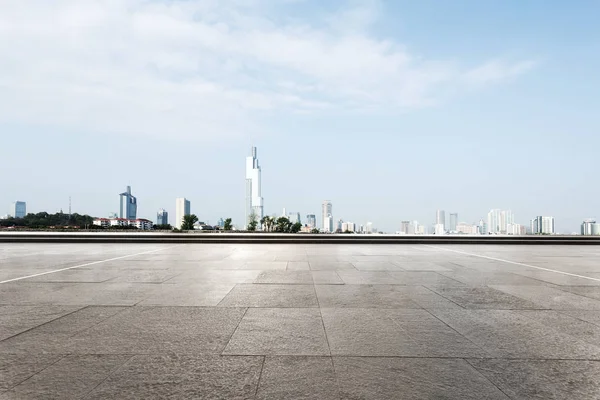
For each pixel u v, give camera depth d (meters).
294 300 6.61
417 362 3.78
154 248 19.64
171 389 3.15
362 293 7.26
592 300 6.72
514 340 4.48
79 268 10.97
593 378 3.43
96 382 3.28
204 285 8.11
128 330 4.79
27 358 3.82
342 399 3.00
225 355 3.93
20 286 7.95
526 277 9.48
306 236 25.53
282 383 3.28
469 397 3.05
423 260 13.66
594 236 25.27
